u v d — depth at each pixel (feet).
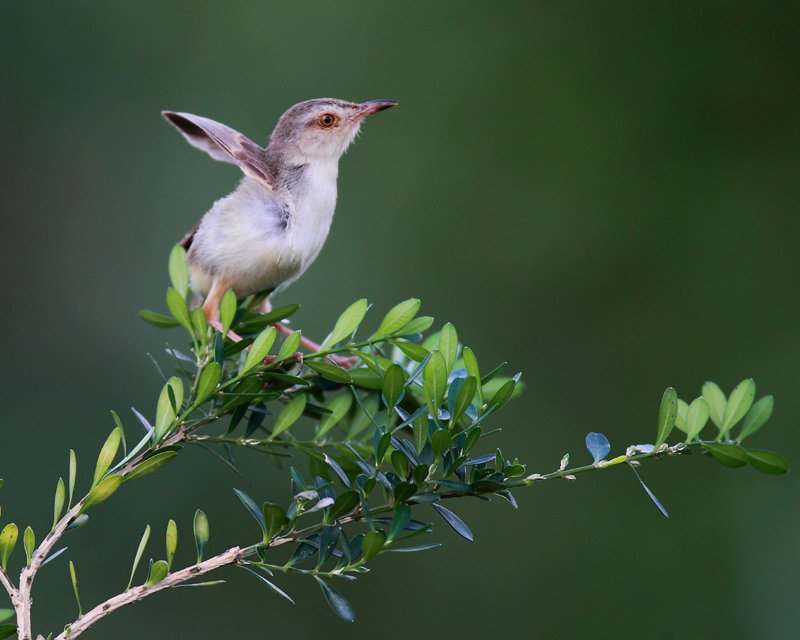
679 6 48.42
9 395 42.80
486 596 37.63
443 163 47.96
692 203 46.01
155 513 36.99
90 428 42.27
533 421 42.73
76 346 44.52
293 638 35.76
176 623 35.40
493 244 46.32
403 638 36.78
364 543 11.82
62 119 47.75
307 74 49.42
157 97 48.91
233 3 50.19
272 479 38.11
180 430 15.06
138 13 49.44
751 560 38.27
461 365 18.35
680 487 40.06
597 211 46.24
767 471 13.43
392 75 49.57
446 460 13.05
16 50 47.88
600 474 40.65
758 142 46.60
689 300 44.45
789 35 47.06
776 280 44.24
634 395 43.16
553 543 39.06
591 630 37.42
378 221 47.14
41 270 45.70
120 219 46.96
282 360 15.11
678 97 47.57
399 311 15.42
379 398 16.84
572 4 49.52
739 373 42.80
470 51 49.67
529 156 47.67
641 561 38.86
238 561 12.52
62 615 34.27
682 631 37.14
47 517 38.17
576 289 45.24
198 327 15.51
